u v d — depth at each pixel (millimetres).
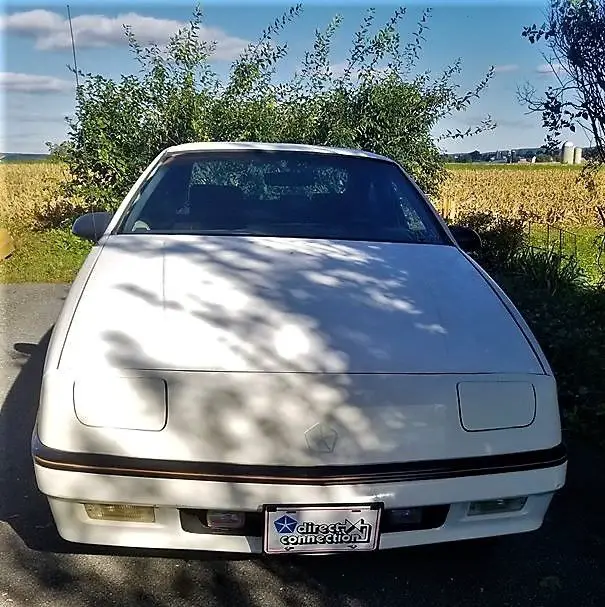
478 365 2074
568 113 4781
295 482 1819
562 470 2047
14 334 4824
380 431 1890
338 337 2096
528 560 2357
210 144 3561
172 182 3254
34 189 15398
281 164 3414
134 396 1865
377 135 8914
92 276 2443
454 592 2176
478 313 2359
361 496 1852
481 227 8078
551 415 2064
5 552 2254
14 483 2719
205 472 1810
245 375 1915
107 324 2094
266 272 2504
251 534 1923
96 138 8453
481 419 1973
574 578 2268
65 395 1873
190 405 1861
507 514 2047
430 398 1953
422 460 1902
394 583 2203
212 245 2768
